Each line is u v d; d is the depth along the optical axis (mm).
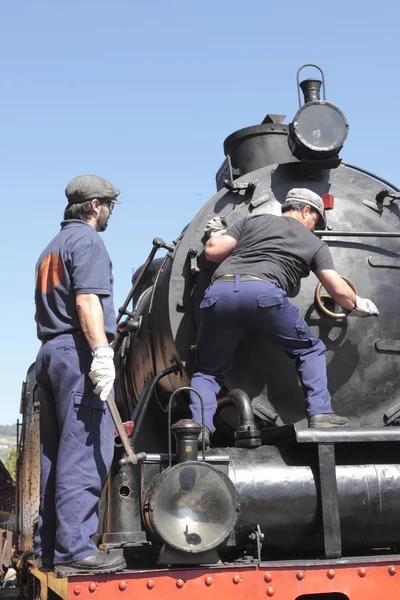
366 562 3686
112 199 4121
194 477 3658
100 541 4574
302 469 4051
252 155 5809
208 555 3652
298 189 4648
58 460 3684
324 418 4188
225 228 4746
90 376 3592
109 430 3809
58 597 4914
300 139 4992
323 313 4715
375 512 4070
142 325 5551
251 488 3938
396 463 4215
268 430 4312
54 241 3963
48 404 3926
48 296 3904
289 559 4137
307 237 4375
